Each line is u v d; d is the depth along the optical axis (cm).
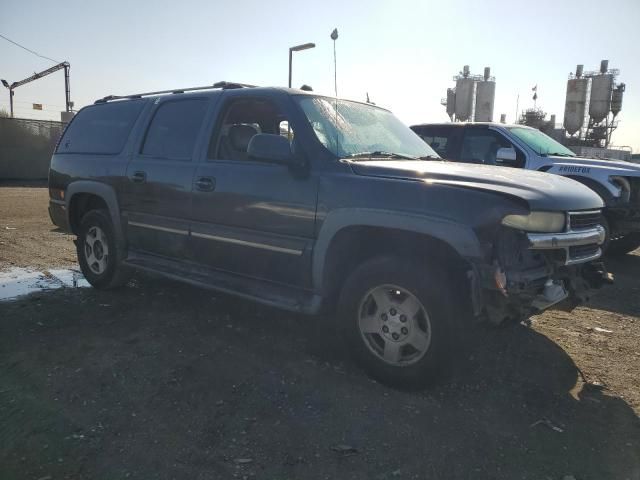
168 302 516
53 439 281
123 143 521
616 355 413
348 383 350
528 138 786
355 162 368
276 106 408
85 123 585
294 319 474
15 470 256
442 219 309
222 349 401
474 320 322
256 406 317
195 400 323
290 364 377
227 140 444
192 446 276
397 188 332
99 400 322
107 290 552
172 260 478
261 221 393
